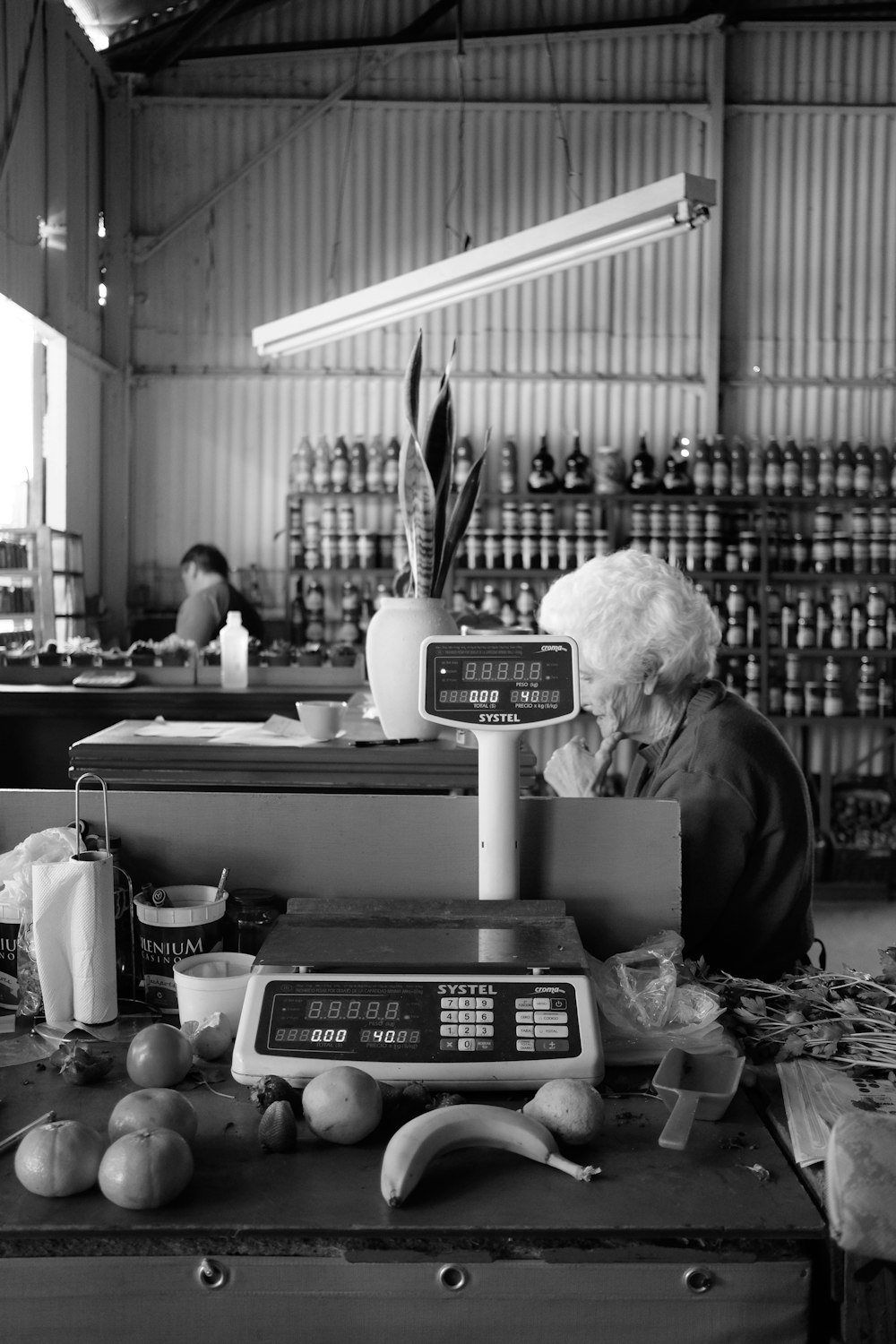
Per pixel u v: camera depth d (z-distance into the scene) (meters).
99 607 6.54
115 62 6.71
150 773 1.72
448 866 1.56
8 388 5.86
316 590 6.80
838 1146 0.97
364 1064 1.17
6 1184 1.04
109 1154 1.00
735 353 6.96
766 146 6.87
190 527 6.97
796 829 1.77
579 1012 1.21
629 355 6.92
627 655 1.80
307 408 6.95
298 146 6.83
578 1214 0.99
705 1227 0.98
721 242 6.87
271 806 1.56
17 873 1.43
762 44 6.83
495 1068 1.17
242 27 6.77
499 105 6.77
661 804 1.56
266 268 6.89
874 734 6.94
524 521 6.72
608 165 6.82
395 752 1.71
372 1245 0.99
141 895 1.46
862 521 6.71
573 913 1.56
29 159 5.47
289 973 1.25
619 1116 1.17
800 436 6.98
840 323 6.93
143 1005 1.42
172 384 6.92
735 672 6.75
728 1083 1.20
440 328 6.93
